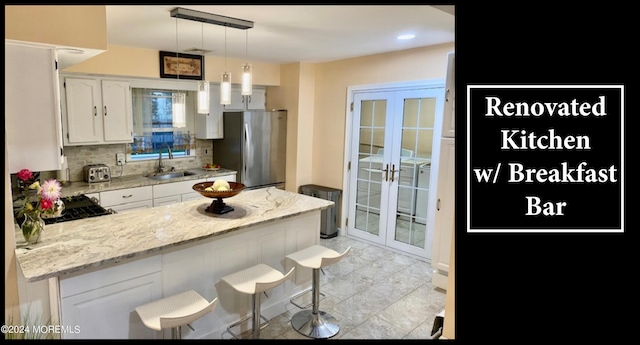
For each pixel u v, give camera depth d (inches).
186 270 96.7
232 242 106.0
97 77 157.3
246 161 191.9
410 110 164.4
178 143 199.6
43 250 81.7
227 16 107.4
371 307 126.6
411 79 159.9
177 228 98.0
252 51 164.6
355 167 190.5
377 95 175.6
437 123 154.9
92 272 80.4
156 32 127.0
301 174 205.8
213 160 213.3
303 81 197.5
